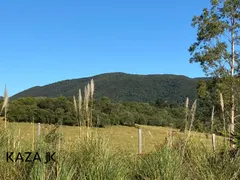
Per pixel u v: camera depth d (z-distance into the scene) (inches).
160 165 274.7
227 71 829.8
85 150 270.4
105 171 253.9
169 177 261.9
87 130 294.4
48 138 265.6
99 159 261.6
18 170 246.1
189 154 305.0
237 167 269.3
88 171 251.9
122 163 274.7
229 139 306.2
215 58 823.1
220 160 280.5
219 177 259.4
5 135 269.4
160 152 286.4
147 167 277.7
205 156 288.7
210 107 725.9
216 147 299.1
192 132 332.2
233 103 729.0
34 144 259.1
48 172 237.8
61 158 245.8
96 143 275.6
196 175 271.7
